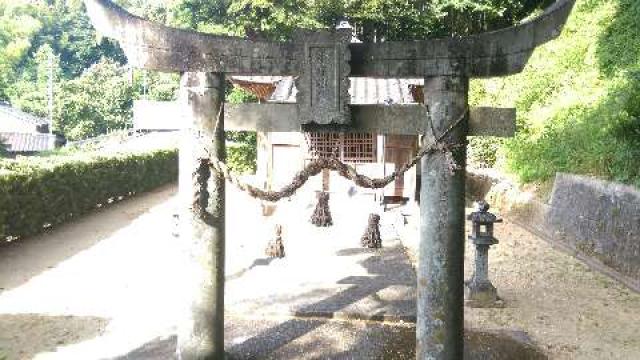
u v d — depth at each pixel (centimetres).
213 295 495
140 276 880
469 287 773
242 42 474
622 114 1111
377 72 468
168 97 3944
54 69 4725
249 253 1037
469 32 2380
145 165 1984
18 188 1115
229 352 562
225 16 2666
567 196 1154
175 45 475
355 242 1140
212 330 497
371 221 1098
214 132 480
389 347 584
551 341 627
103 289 804
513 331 650
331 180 1552
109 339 603
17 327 642
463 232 471
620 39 1455
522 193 1413
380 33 2612
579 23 1703
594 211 1026
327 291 782
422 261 471
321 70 460
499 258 1038
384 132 473
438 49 457
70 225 1324
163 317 678
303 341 598
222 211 496
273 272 897
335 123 465
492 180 1650
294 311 687
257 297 750
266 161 1581
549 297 803
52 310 706
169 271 912
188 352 495
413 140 1534
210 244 490
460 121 459
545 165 1380
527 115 1669
